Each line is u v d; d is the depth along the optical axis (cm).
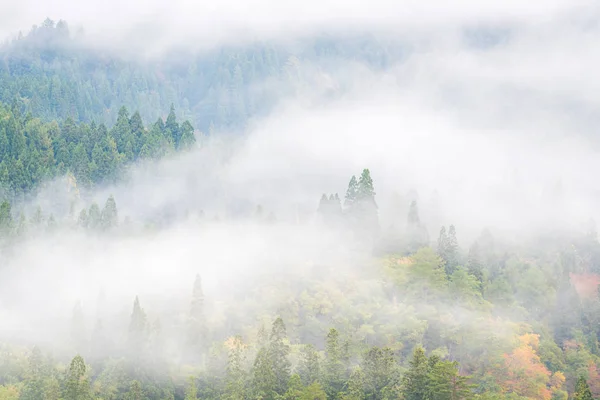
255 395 13875
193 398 14350
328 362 14738
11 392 14200
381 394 13688
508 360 16288
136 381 14712
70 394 13688
